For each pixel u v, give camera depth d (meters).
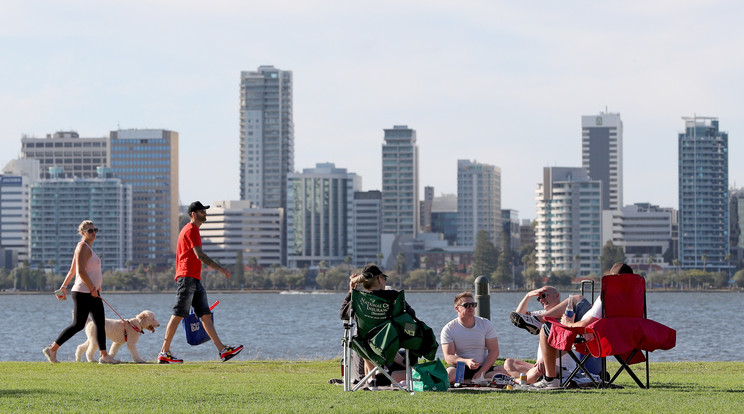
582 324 24.47
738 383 27.59
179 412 19.38
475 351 27.42
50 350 36.03
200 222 36.91
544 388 25.09
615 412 19.33
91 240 36.28
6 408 20.03
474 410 19.58
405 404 20.56
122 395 22.83
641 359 25.05
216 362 37.28
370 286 24.47
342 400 21.48
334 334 158.50
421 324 23.75
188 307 36.59
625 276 23.73
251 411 19.39
